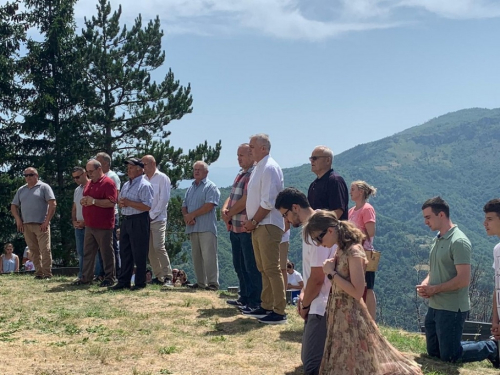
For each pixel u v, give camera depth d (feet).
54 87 92.38
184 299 31.73
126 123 95.09
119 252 38.14
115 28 96.07
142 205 34.63
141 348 21.97
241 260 30.40
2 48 92.73
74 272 50.26
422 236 485.97
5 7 93.71
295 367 20.20
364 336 17.40
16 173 92.22
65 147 89.92
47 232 40.73
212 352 21.71
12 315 27.96
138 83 93.45
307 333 19.34
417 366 17.60
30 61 92.32
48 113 93.71
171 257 90.43
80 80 92.84
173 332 24.81
